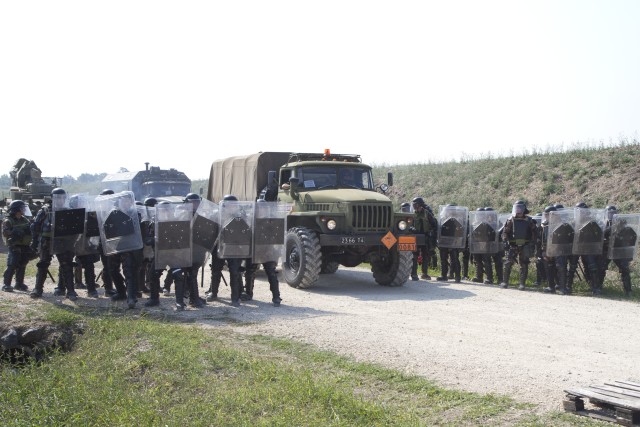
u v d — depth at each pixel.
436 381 6.19
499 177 26.69
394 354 7.21
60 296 11.27
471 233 14.39
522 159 27.62
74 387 6.44
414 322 9.19
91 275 11.37
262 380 6.19
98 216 10.17
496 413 5.25
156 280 10.50
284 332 8.45
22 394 6.57
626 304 11.17
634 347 7.61
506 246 13.57
